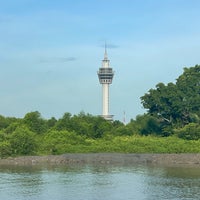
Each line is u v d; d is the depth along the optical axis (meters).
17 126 139.38
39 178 81.81
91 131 148.50
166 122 169.88
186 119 165.88
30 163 108.62
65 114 151.62
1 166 102.69
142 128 169.75
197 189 69.19
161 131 167.25
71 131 142.38
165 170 94.62
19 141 120.50
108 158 113.50
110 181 77.88
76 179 80.31
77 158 112.44
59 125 146.62
